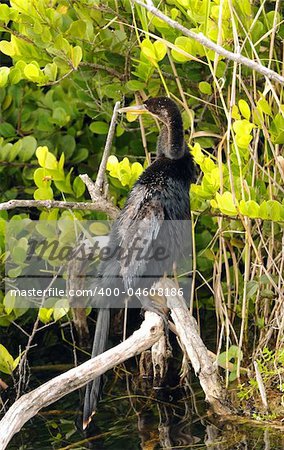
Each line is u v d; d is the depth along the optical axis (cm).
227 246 1213
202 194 1033
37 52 1163
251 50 1075
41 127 1376
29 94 1387
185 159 1045
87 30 1153
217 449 973
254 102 1088
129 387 1153
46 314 1100
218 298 1140
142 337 965
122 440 1008
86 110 1329
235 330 1201
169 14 1139
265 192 1091
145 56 1091
